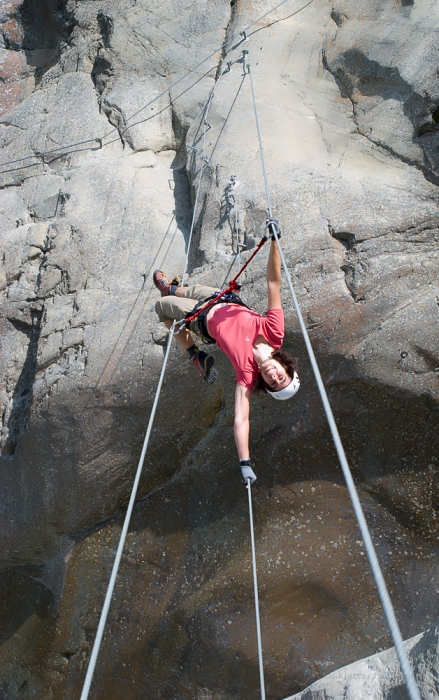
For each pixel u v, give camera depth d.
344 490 5.84
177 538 6.47
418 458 5.59
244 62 7.18
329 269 5.58
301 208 5.86
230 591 6.05
